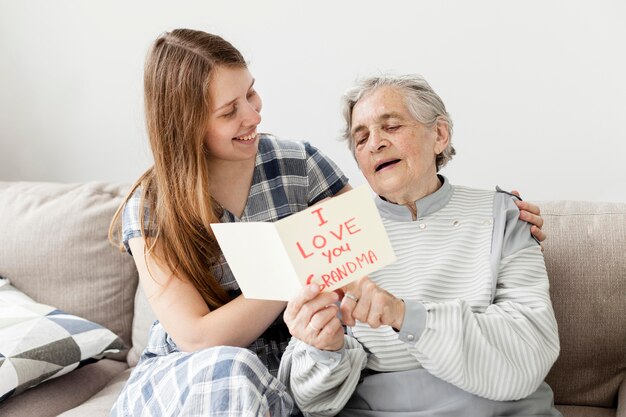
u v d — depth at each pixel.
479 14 2.03
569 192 2.04
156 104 1.48
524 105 2.03
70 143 2.51
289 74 2.22
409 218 1.50
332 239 1.17
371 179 1.49
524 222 1.48
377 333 1.44
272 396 1.33
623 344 1.62
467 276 1.44
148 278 1.52
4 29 2.50
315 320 1.22
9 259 2.09
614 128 1.98
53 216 2.09
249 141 1.50
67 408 1.80
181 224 1.51
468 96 2.07
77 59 2.44
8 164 2.58
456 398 1.35
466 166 2.11
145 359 1.62
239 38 2.25
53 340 1.82
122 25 2.37
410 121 1.45
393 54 2.12
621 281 1.61
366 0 2.11
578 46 1.97
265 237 1.16
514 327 1.33
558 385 1.66
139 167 2.45
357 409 1.44
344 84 2.17
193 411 1.27
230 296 1.59
